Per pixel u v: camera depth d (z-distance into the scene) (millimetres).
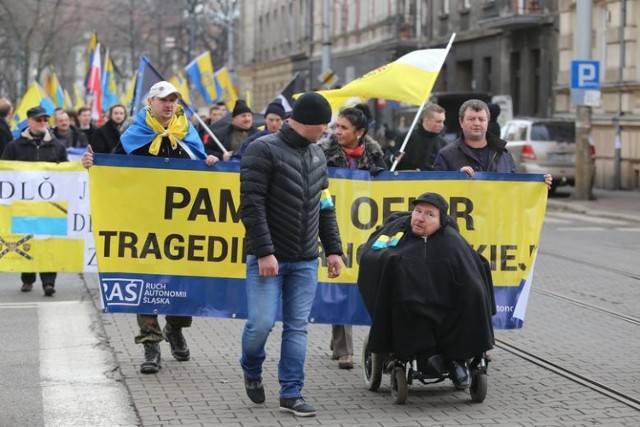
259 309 7223
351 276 8797
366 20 54875
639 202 27078
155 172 8562
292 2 70250
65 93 32031
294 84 16234
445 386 8227
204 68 23328
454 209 8812
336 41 60469
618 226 21922
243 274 8641
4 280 14102
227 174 8594
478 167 9102
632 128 31672
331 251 7520
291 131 7227
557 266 15453
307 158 7258
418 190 8828
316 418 7246
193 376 8445
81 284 13539
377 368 7902
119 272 8578
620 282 13828
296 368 7328
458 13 44688
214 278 8633
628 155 31938
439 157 9203
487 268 7645
